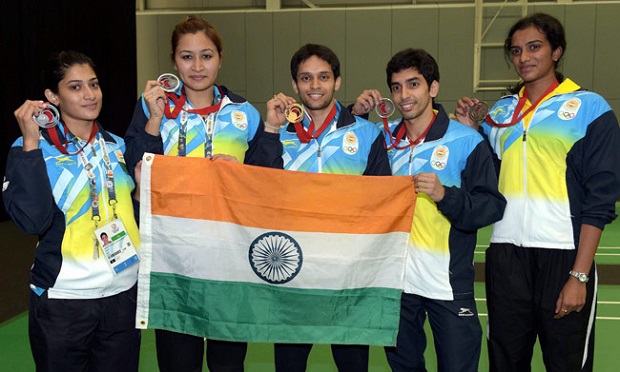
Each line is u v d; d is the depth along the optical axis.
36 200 2.36
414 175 2.68
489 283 2.91
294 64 2.88
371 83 13.37
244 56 13.62
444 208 2.62
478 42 12.26
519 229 2.81
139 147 2.66
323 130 2.93
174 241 2.71
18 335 4.59
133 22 13.00
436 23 13.09
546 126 2.77
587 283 2.74
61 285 2.47
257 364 4.09
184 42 2.72
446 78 13.16
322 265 2.74
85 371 2.56
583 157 2.73
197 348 2.82
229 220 2.72
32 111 2.35
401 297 2.91
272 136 2.80
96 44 12.15
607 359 4.12
